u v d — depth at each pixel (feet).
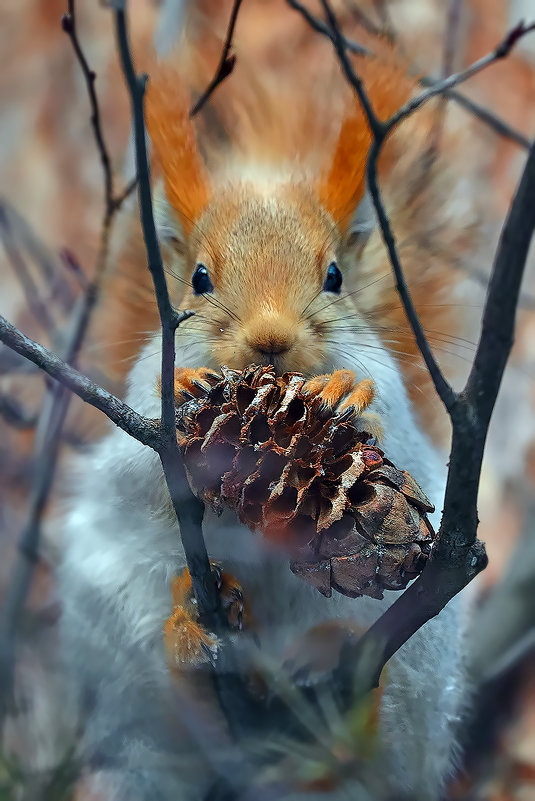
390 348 6.74
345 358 6.63
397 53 6.86
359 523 6.45
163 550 6.66
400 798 6.63
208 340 6.61
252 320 6.59
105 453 6.73
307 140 6.79
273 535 6.46
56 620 6.81
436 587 6.42
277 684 6.56
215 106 6.86
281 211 6.66
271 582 6.66
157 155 6.72
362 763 6.56
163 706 6.66
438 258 6.84
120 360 6.79
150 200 6.33
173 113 6.72
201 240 6.68
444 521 6.40
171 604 6.64
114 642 6.67
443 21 7.34
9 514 7.07
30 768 6.61
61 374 6.40
